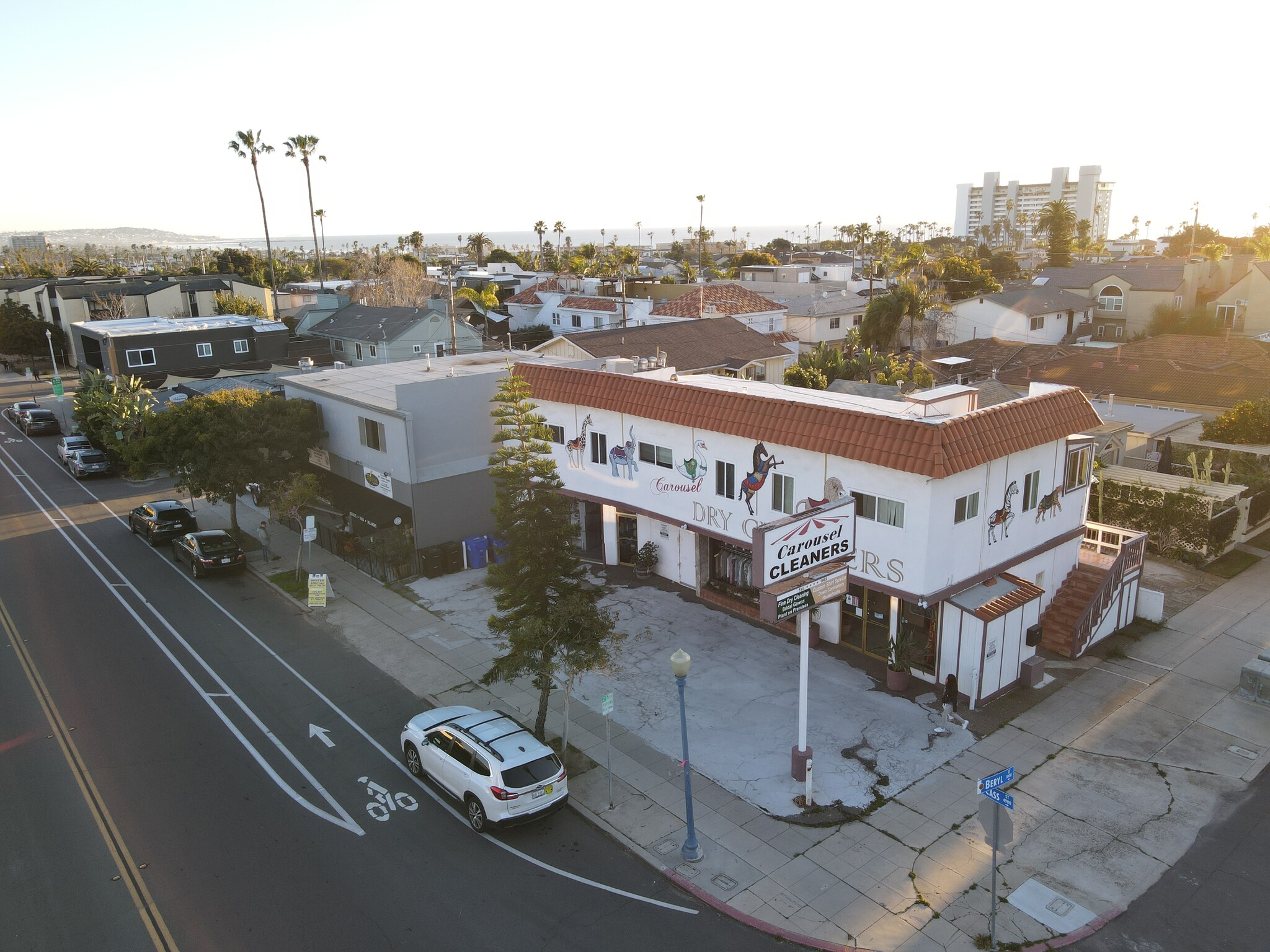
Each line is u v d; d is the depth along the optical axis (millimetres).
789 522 15875
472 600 27562
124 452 41719
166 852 15656
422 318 66125
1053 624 22984
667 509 26562
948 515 19844
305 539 28828
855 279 105688
